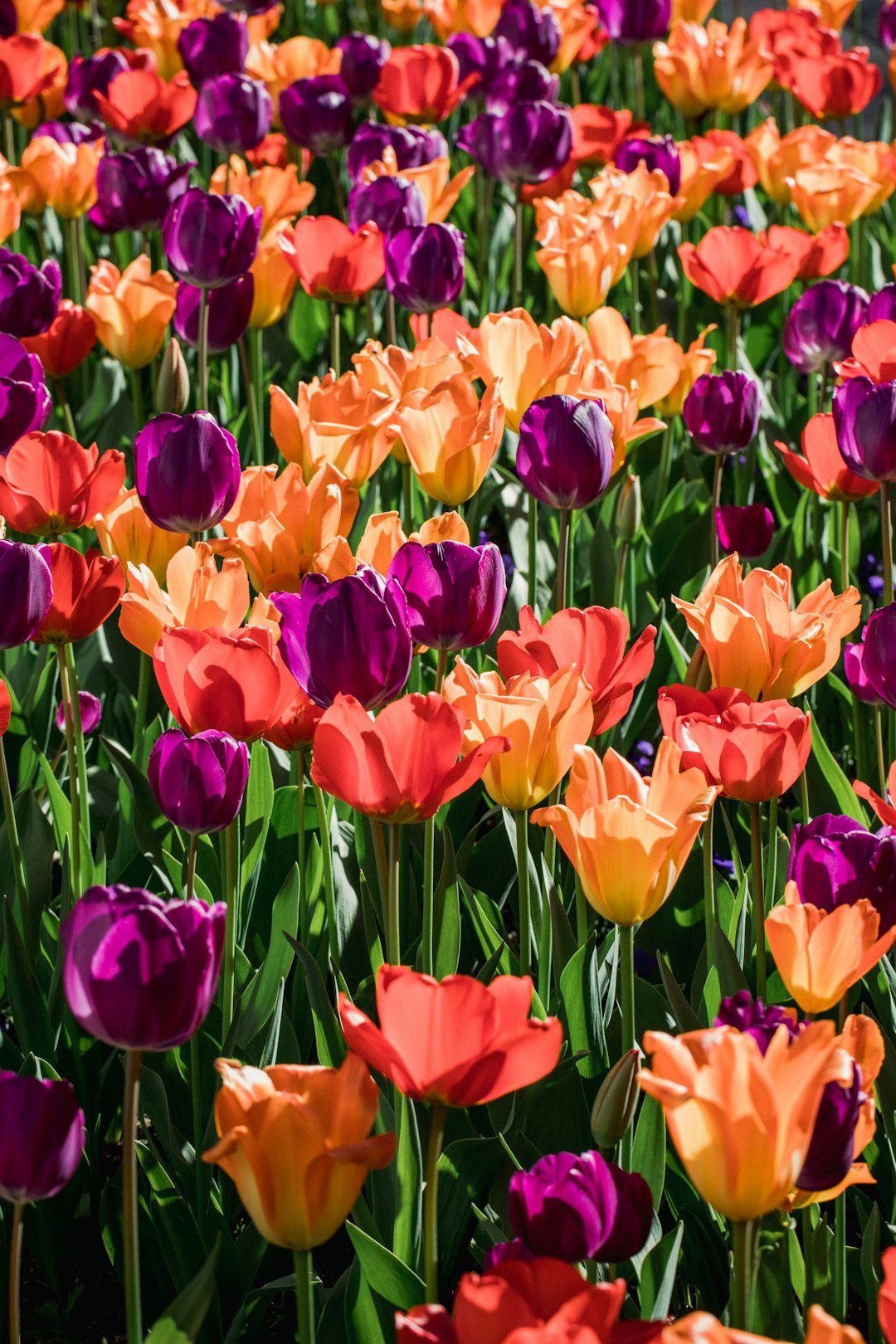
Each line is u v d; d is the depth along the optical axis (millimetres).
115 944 1834
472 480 2256
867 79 3486
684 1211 2074
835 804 2375
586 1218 1846
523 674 2027
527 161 2871
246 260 2516
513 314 2465
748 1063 1794
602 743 2453
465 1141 2033
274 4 4020
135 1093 1868
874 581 2707
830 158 3145
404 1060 1841
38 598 2039
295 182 2896
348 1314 1986
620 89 5172
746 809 2355
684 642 2523
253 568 2215
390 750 1934
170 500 2186
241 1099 1819
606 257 2689
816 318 2631
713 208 3760
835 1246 1992
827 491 2414
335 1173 1819
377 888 2258
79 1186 2145
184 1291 1877
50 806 2420
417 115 3367
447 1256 2049
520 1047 1833
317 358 3162
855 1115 1855
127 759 2246
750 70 3475
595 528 2664
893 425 2256
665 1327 1688
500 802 2049
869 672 2117
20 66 3221
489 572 2072
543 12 3707
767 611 2109
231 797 2004
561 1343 1478
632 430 2424
